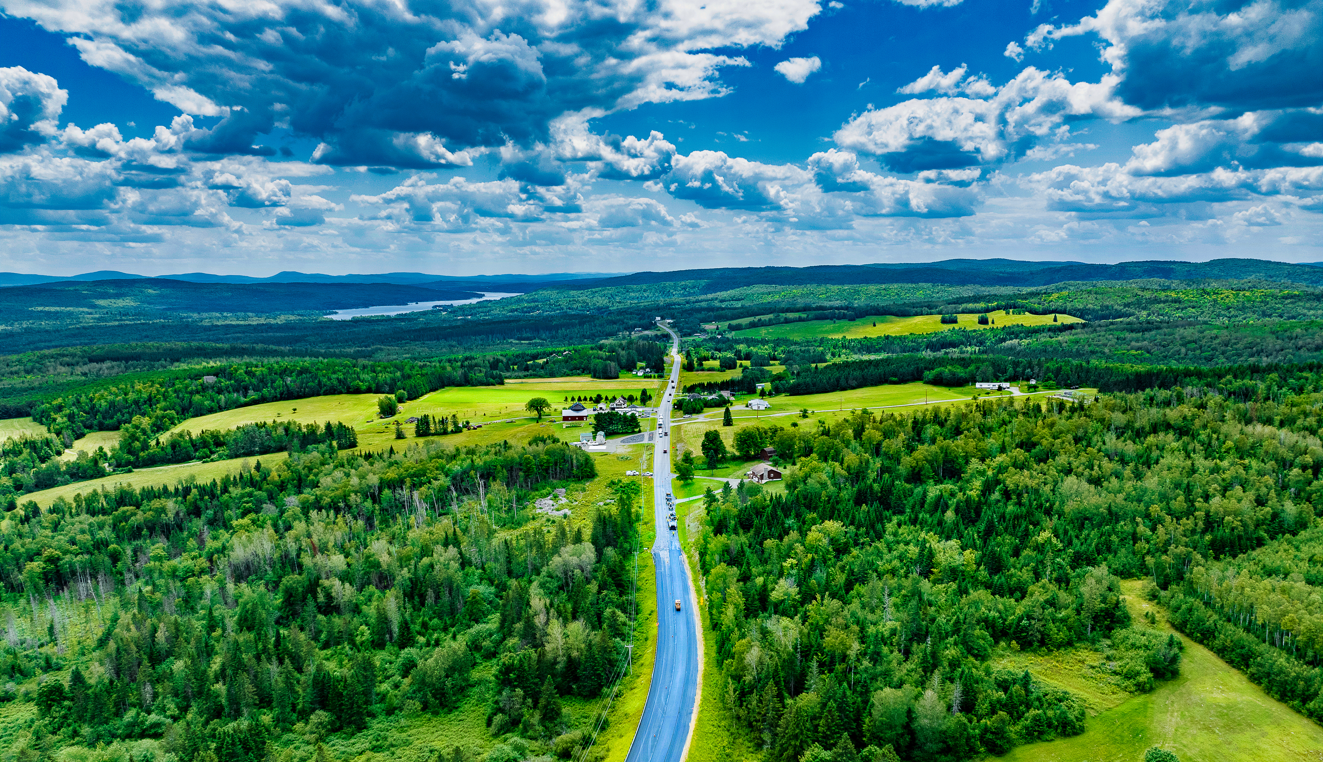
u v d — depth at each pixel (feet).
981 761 337.52
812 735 344.49
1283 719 354.33
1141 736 346.54
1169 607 433.89
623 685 414.62
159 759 376.48
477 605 495.00
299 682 428.97
